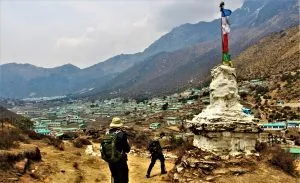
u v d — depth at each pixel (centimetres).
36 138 2327
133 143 2541
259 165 1488
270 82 16050
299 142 7288
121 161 979
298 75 15162
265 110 11906
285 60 19250
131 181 1549
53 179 1471
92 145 2445
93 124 19788
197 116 1659
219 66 1628
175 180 1477
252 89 15638
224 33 1664
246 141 1553
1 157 1454
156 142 1642
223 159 1494
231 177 1410
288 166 1516
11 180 1343
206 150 1548
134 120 16525
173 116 15325
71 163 1783
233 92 1602
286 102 12725
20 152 1577
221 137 1530
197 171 1454
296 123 9719
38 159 1708
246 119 1572
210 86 1638
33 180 1417
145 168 1817
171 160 1989
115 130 1001
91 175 1628
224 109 1580
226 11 1688
